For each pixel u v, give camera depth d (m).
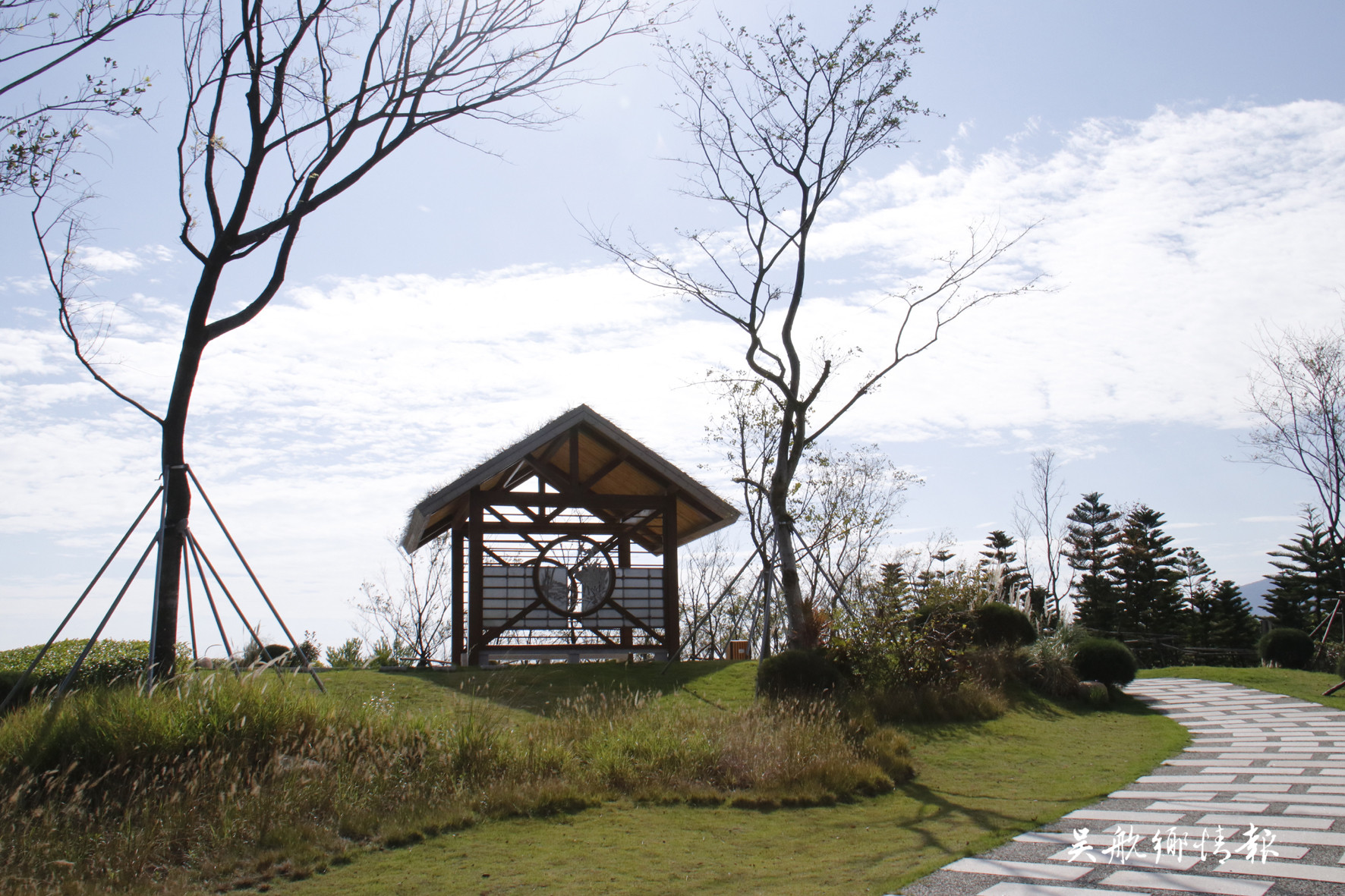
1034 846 7.53
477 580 19.86
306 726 9.80
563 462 23.80
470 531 19.88
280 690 10.26
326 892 6.59
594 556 21.22
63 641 14.80
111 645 14.47
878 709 15.69
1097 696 18.62
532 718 13.70
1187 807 9.01
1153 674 24.59
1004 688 18.47
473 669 18.55
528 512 22.69
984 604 20.67
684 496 21.98
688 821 8.94
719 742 11.19
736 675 17.98
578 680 17.31
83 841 7.18
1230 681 22.31
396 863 7.36
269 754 9.16
